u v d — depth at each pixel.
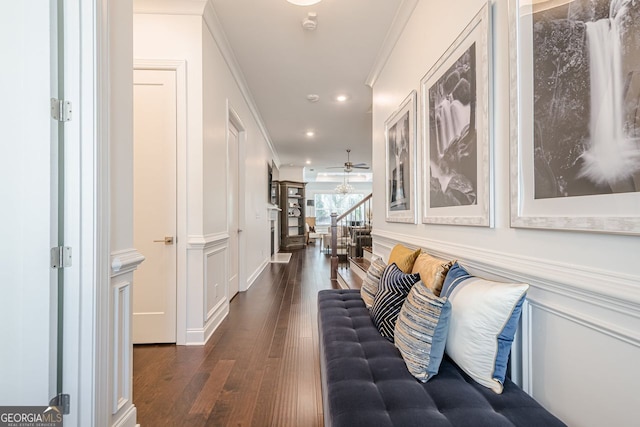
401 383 1.21
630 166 0.83
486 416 1.01
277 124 6.02
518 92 1.25
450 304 1.31
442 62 1.96
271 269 6.45
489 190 1.46
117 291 1.47
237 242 4.51
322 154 8.80
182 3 2.59
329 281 5.23
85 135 1.29
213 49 2.98
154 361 2.33
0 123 1.23
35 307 1.23
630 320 0.86
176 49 2.65
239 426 1.60
